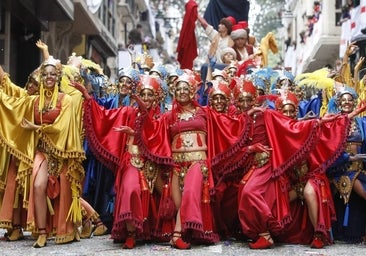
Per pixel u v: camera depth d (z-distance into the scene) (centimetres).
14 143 705
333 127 708
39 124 711
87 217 764
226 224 746
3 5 1636
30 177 705
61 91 742
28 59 1902
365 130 748
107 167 730
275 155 693
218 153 704
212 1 1470
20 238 740
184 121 702
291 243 728
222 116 713
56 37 2217
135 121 696
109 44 2897
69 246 688
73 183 710
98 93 898
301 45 3678
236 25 1270
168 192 699
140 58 977
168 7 5866
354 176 723
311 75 870
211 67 1116
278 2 5362
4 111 710
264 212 668
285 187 698
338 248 696
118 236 676
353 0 2169
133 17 4019
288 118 704
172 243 673
